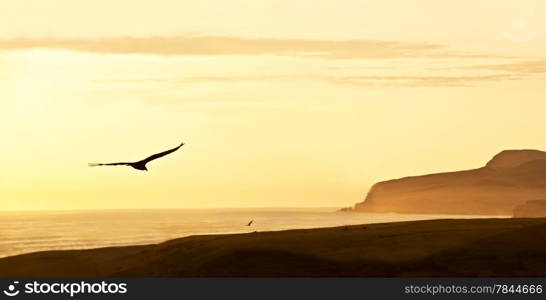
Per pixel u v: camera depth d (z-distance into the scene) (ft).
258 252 292.40
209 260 289.12
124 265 307.37
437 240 306.14
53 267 310.45
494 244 293.43
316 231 342.85
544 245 288.92
